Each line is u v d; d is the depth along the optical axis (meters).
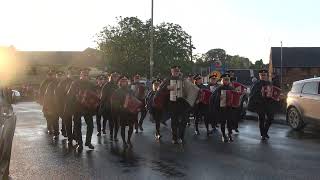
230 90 12.85
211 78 16.80
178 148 11.72
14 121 7.62
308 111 14.74
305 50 72.12
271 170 8.76
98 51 55.03
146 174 8.56
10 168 9.22
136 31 50.81
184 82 12.38
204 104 14.36
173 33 50.56
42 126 17.81
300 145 11.95
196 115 14.71
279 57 71.19
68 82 13.34
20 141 13.23
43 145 12.43
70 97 11.61
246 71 48.53
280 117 19.50
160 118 13.68
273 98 12.98
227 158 10.12
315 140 12.91
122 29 51.81
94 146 12.23
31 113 25.72
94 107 11.55
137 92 16.03
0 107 6.69
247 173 8.51
